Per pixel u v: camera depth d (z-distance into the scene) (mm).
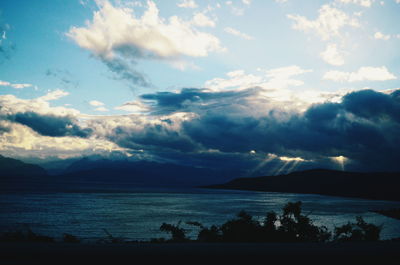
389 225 54531
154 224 51969
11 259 2840
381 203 140125
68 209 78250
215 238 10891
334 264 2928
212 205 106125
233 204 113188
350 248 3479
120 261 2893
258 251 3324
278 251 3334
